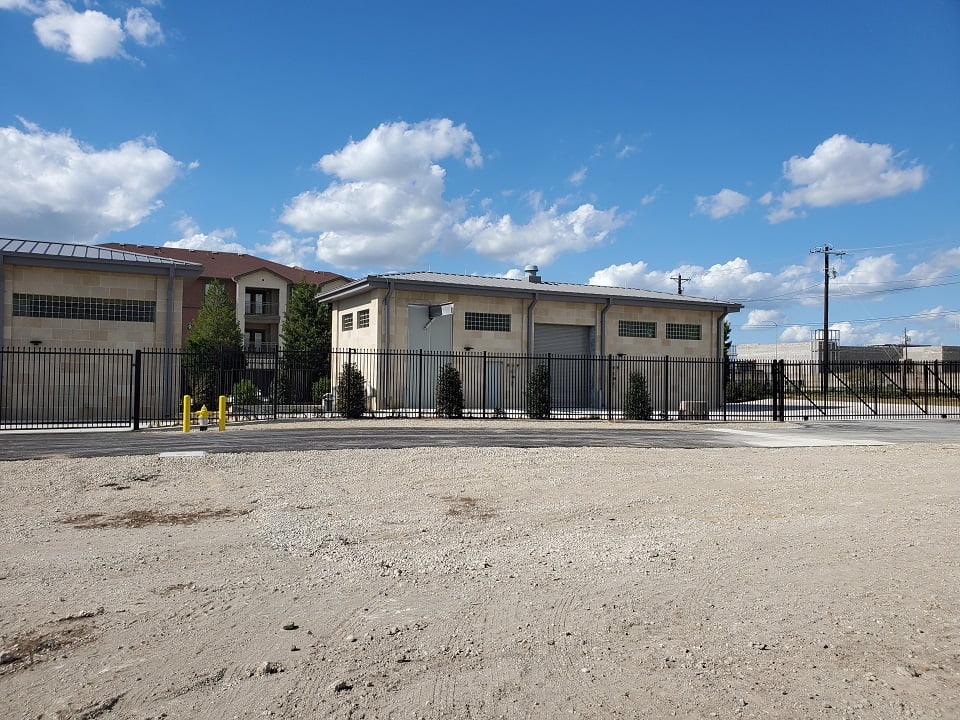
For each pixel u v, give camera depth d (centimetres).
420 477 1084
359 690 370
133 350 2312
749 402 4100
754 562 611
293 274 5653
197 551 667
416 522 794
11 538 716
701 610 491
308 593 541
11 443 1491
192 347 3809
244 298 5184
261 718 340
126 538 719
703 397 3525
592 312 3328
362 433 1805
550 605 507
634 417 2577
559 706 350
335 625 470
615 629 456
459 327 3044
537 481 1055
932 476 1089
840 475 1116
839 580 552
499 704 353
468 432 1891
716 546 672
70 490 955
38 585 561
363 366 3047
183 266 2344
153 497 922
